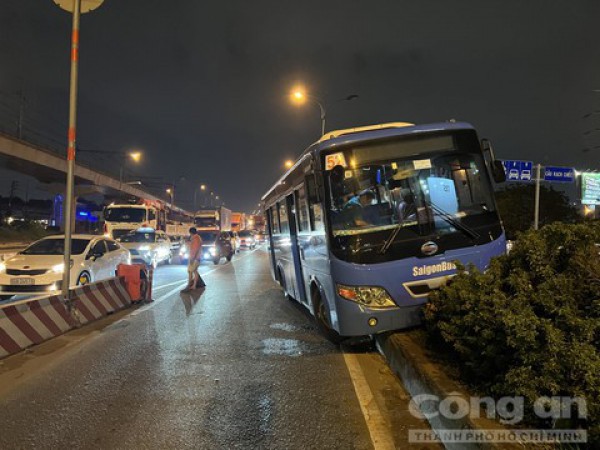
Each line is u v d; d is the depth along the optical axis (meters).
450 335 4.82
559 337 3.36
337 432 4.27
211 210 41.19
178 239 35.22
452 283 5.35
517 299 3.96
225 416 4.64
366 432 4.26
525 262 4.52
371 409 4.79
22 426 4.43
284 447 4.00
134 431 4.31
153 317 9.82
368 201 6.20
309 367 6.21
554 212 26.97
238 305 11.36
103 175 67.25
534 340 3.40
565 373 3.31
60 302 8.52
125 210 28.89
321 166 6.30
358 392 5.26
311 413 4.70
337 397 5.12
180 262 28.64
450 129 6.57
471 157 6.54
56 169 55.62
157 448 3.99
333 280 6.04
